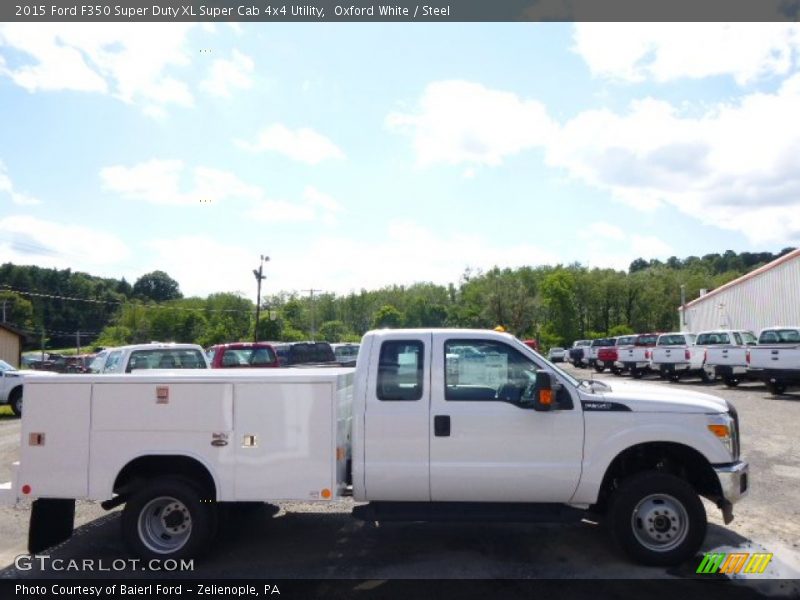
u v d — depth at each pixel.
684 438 5.49
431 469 5.56
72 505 6.17
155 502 5.70
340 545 6.24
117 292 109.31
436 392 5.65
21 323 87.69
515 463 5.53
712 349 22.84
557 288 86.38
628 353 28.69
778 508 7.30
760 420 14.08
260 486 5.54
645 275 90.50
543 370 5.66
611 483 6.02
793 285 32.38
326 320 104.75
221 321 75.31
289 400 5.56
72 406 5.72
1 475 9.75
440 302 105.25
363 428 5.62
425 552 6.00
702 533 5.42
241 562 5.79
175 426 5.62
